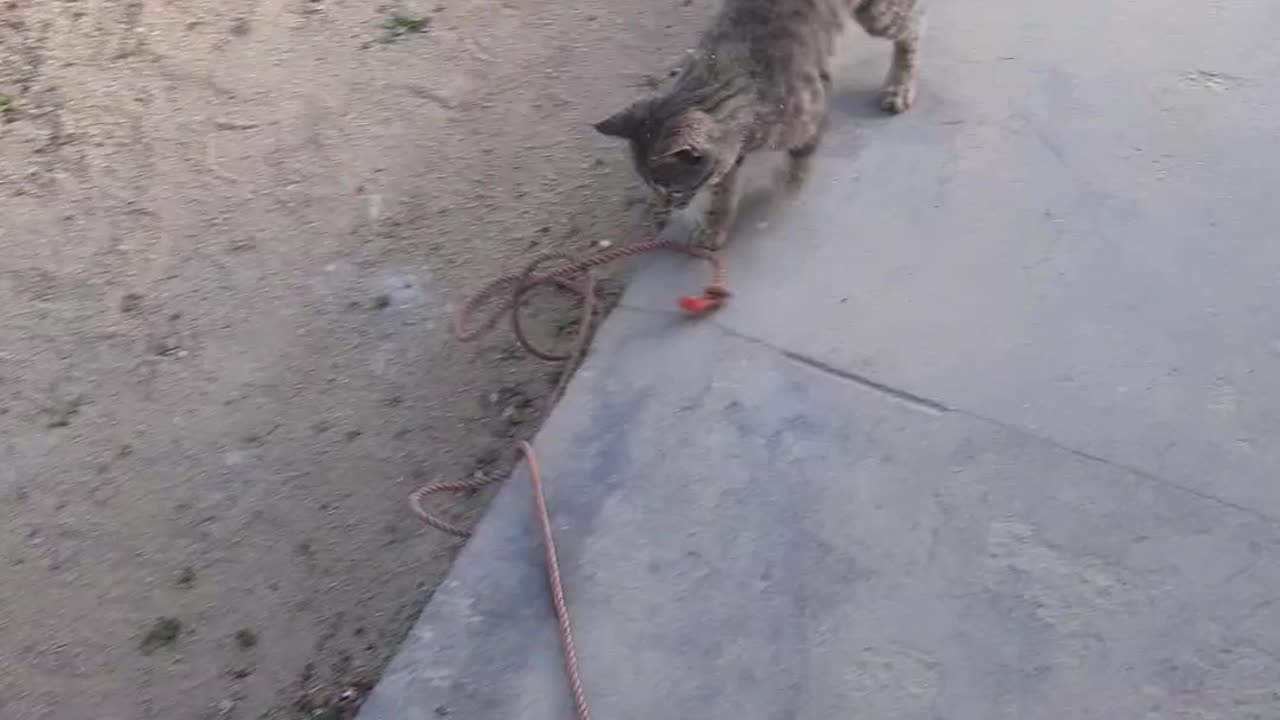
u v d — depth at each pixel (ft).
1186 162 5.70
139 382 5.98
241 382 5.95
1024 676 4.57
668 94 5.38
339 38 7.04
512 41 6.94
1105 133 5.81
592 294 5.67
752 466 5.01
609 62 6.79
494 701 4.63
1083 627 4.64
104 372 6.02
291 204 6.45
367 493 5.62
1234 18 6.16
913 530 4.84
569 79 6.75
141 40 7.12
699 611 4.74
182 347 6.06
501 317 5.98
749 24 5.45
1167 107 5.87
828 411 5.12
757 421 5.11
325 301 6.14
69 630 5.41
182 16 7.21
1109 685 4.54
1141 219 5.55
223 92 6.87
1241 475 4.91
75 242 6.42
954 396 5.13
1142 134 5.79
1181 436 5.00
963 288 5.40
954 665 4.59
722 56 5.38
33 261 6.37
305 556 5.50
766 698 4.57
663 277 5.54
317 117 6.73
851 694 4.57
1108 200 5.61
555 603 4.77
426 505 5.55
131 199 6.54
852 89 6.08
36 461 5.81
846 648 4.64
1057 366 5.19
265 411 5.86
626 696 4.60
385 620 5.33
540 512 4.96
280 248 6.31
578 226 6.20
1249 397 5.08
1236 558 4.74
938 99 5.98
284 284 6.21
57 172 6.66
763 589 4.76
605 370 5.29
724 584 4.78
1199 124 5.81
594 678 4.64
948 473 4.96
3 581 5.53
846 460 5.00
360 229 6.34
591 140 6.50
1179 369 5.16
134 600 5.46
